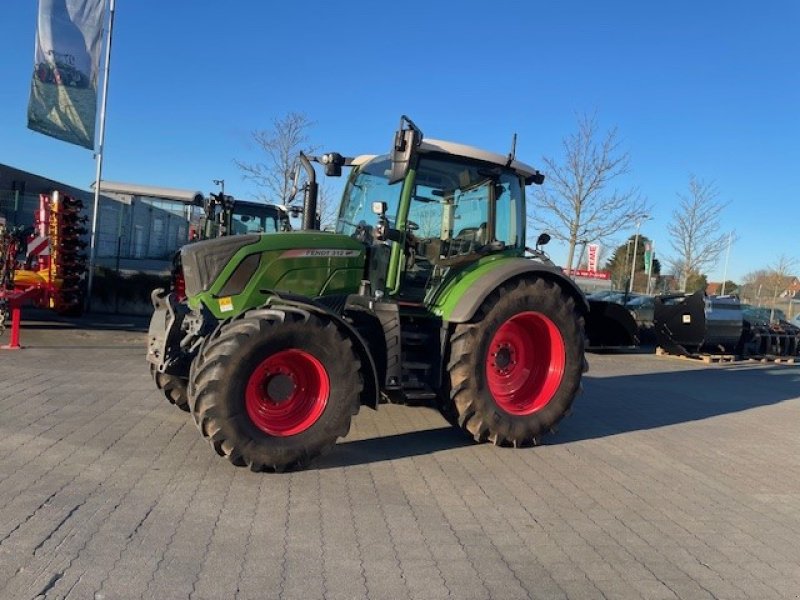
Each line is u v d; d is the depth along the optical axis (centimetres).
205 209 1552
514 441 568
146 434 541
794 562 378
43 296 1136
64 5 1309
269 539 362
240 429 448
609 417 740
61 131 1330
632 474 526
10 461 459
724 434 685
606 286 3441
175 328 522
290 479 459
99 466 459
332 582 320
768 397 954
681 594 332
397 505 425
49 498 398
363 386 495
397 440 579
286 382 473
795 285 3888
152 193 2042
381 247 565
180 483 437
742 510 460
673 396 912
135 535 356
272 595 304
